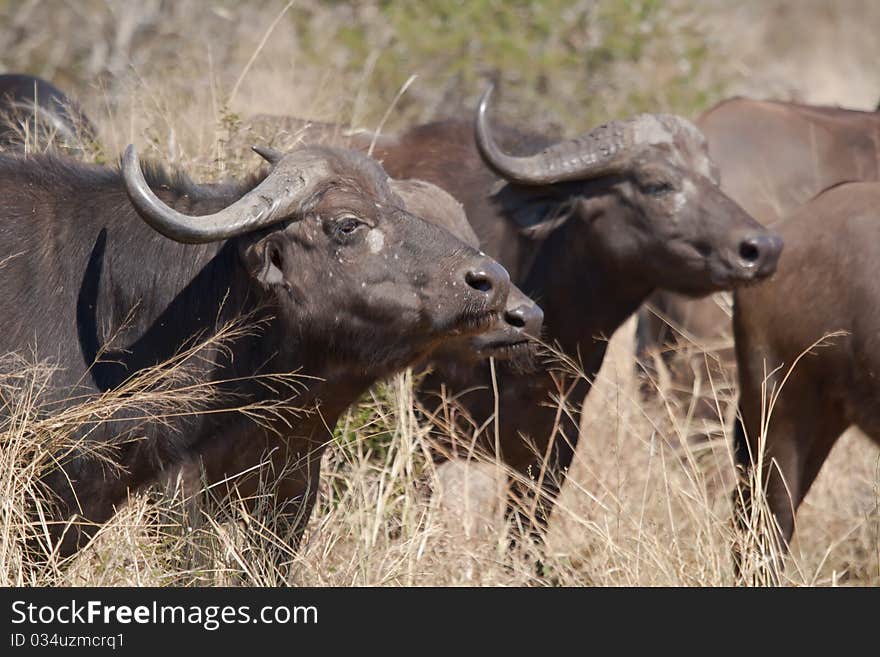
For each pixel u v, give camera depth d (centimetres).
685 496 2103
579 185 2186
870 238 1997
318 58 3650
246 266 1691
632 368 2692
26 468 1639
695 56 3959
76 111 2592
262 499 1783
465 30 3778
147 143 2453
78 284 1723
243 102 3067
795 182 2733
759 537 1992
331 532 1925
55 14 4084
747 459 2153
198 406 1725
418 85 3716
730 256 2044
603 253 2170
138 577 1709
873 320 1980
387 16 3806
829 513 2328
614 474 2302
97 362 1708
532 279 2236
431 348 1723
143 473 1738
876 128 2814
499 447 2231
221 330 1722
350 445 2105
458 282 1652
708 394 2525
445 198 2075
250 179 1753
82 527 1727
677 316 2644
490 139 2188
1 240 1722
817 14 6366
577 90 3791
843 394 2048
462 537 2003
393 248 1673
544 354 2184
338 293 1684
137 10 3988
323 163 1708
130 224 1745
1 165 1788
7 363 1672
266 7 3953
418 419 2245
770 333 2088
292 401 1756
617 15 3862
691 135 2175
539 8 3847
